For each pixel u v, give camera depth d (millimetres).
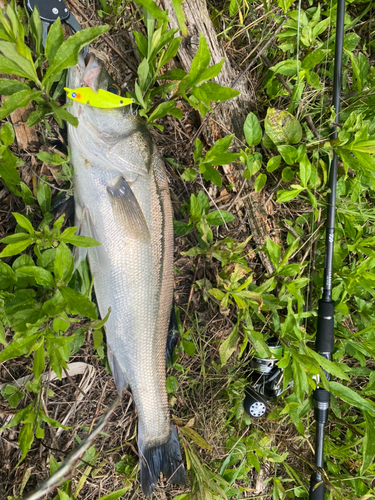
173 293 581
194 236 643
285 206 685
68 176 487
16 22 393
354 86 690
